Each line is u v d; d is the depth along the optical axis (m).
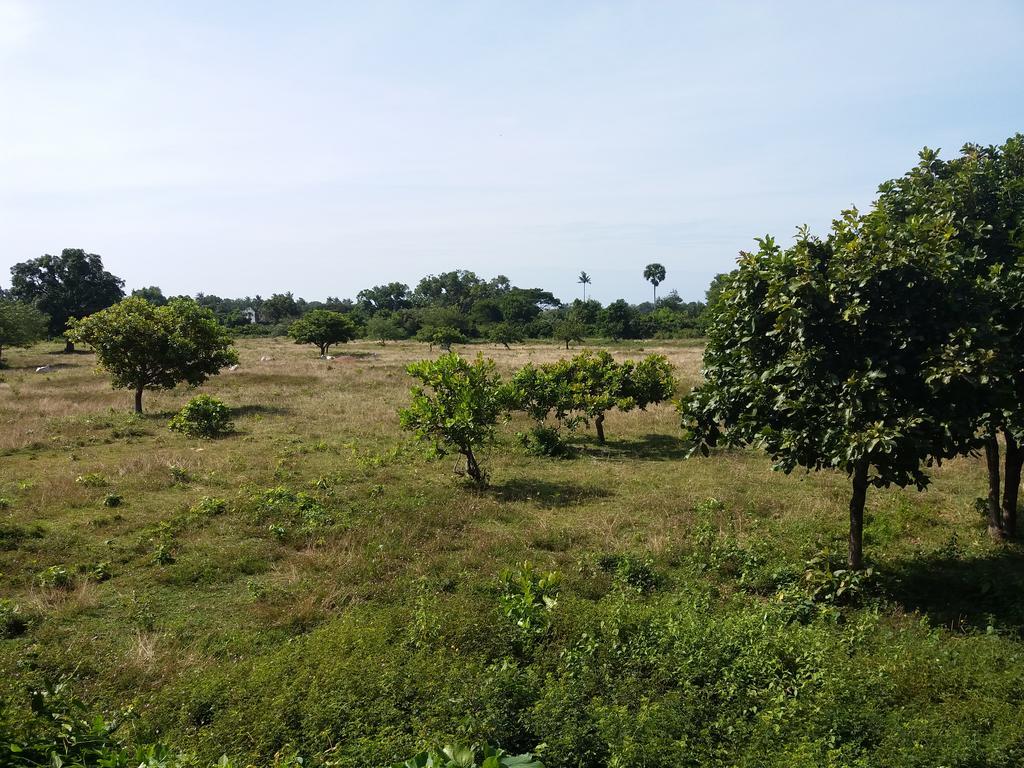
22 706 4.84
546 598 6.72
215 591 8.06
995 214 8.13
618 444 17.33
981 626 6.66
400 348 58.78
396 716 4.79
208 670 5.89
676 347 59.34
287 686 5.24
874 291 6.78
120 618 7.29
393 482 13.03
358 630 6.25
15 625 6.90
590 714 4.67
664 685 5.27
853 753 4.29
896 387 6.84
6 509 10.91
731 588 7.88
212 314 23.12
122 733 4.83
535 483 13.06
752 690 5.05
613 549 9.17
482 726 4.52
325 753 4.49
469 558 8.73
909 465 6.82
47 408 21.44
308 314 51.75
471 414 12.53
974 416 6.68
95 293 60.06
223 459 14.65
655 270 123.62
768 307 7.00
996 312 7.05
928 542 9.23
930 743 4.28
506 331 64.00
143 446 16.53
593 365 17.69
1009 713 4.62
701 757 4.35
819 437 6.83
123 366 20.81
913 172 8.94
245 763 4.43
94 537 9.71
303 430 18.66
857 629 6.26
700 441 8.33
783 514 10.69
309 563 8.70
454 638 6.06
